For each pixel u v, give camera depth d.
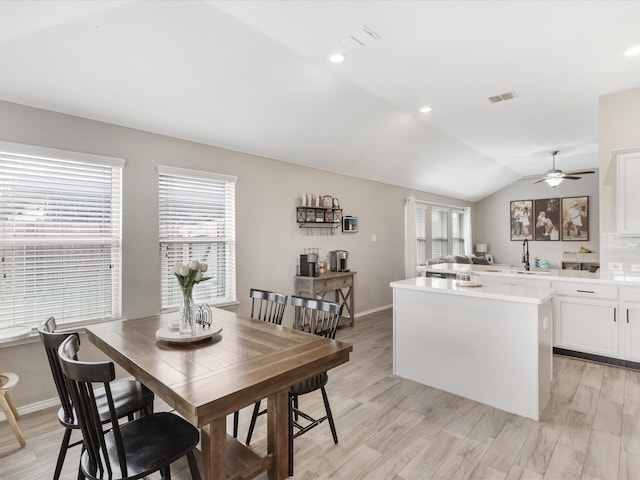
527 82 3.32
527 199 8.79
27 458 2.12
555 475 1.91
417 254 7.25
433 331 3.04
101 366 1.25
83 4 1.99
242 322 2.53
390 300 6.39
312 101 3.51
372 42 2.61
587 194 7.99
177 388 1.42
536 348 2.47
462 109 4.05
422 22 2.36
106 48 2.39
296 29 2.44
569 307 3.68
